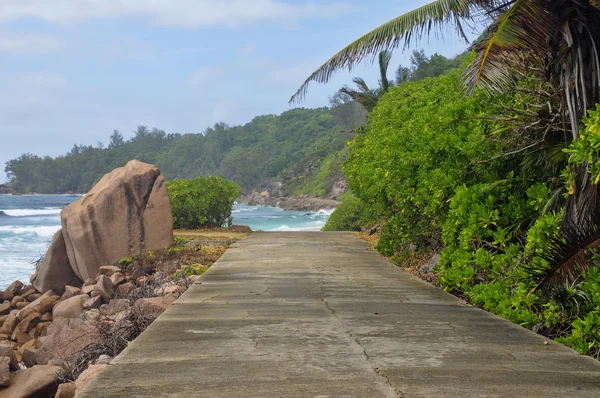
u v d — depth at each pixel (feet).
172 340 20.83
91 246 54.80
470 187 33.99
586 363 17.90
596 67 25.30
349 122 522.47
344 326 23.18
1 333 45.75
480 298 27.40
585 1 25.05
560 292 23.47
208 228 86.69
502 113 31.99
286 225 204.74
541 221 25.41
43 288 55.67
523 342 20.58
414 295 30.89
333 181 410.72
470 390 15.29
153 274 50.49
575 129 25.23
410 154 41.78
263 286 33.96
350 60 34.73
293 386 15.62
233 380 16.17
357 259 48.34
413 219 45.47
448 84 49.29
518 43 24.64
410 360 18.22
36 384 25.86
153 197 57.36
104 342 28.99
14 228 165.17
